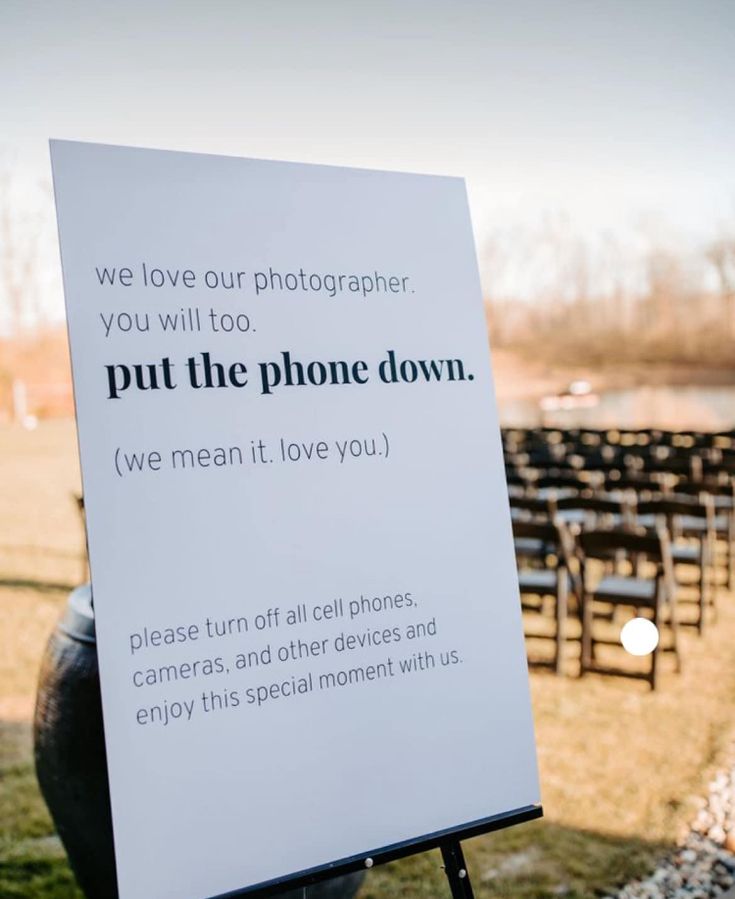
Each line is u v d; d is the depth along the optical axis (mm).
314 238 2102
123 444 1839
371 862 1957
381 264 2176
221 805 1841
